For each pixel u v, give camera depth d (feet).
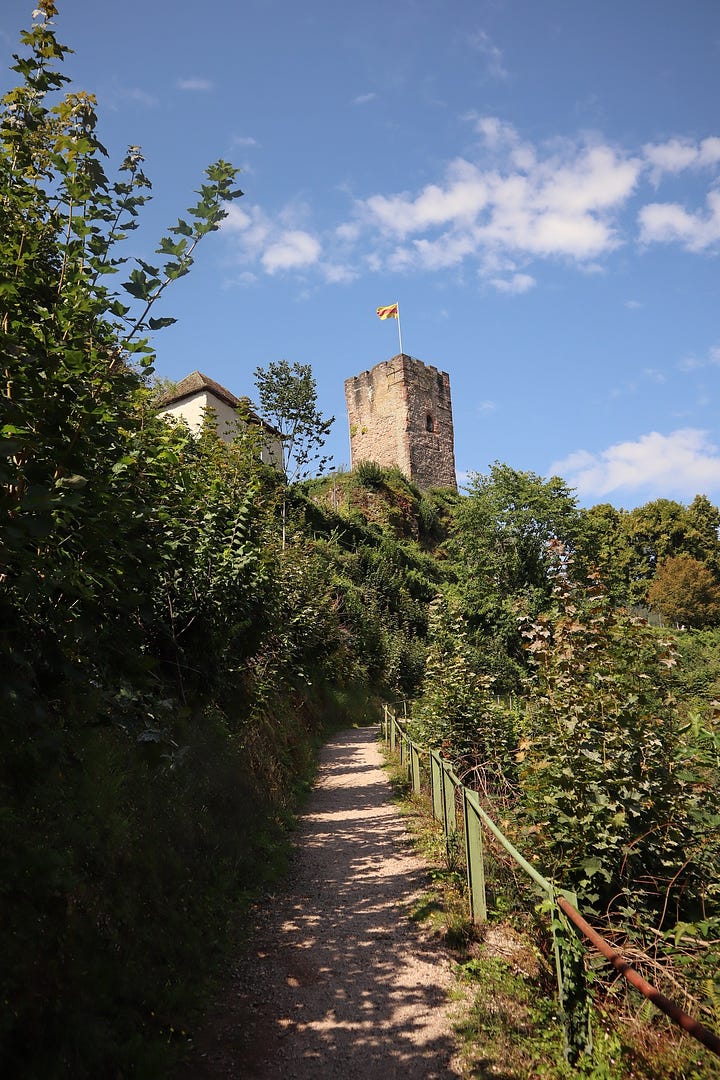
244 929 19.39
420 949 18.06
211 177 14.38
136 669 14.62
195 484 23.12
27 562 11.34
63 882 13.47
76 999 12.37
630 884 16.53
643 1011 12.98
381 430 200.44
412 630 120.26
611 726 17.72
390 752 51.49
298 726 49.88
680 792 17.01
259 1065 13.07
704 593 197.88
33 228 13.34
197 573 26.23
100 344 14.29
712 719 17.29
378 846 27.94
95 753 17.62
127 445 15.30
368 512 166.20
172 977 15.44
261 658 38.81
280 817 30.40
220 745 27.12
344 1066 13.01
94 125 14.60
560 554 20.94
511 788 27.71
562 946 13.16
